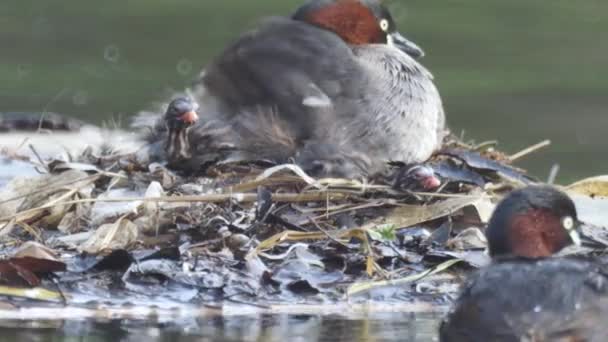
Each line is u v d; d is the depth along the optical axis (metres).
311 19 15.18
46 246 11.95
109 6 27.83
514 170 14.12
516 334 9.47
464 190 13.37
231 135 13.84
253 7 27.77
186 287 11.58
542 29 26.64
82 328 10.60
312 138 13.71
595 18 27.22
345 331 10.66
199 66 24.39
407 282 11.89
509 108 22.73
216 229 12.27
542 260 10.02
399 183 13.00
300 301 11.51
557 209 10.97
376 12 15.30
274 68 14.07
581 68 24.53
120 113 20.02
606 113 22.56
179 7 27.67
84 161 14.05
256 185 12.84
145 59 24.69
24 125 18.41
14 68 24.19
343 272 11.99
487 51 25.36
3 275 11.48
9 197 12.92
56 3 27.52
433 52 25.36
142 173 13.51
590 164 20.30
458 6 28.05
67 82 23.59
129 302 11.32
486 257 12.20
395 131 14.02
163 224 12.34
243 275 11.77
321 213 12.70
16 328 10.57
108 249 11.95
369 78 14.13
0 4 27.80
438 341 10.20
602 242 12.12
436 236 12.52
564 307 9.53
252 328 10.73
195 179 13.37
